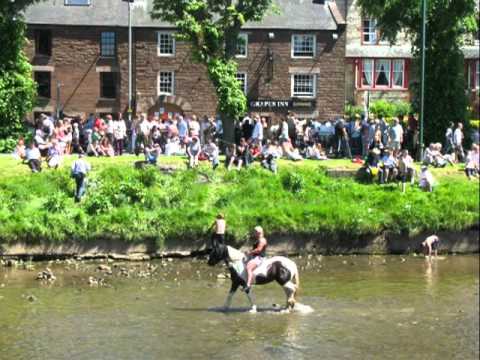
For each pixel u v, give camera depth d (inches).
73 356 908.0
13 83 1893.5
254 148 1726.1
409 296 1222.9
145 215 1454.2
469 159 1726.1
